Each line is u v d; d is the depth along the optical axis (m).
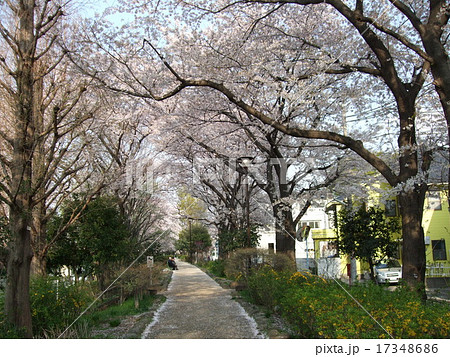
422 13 9.67
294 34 10.61
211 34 10.30
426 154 9.65
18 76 6.82
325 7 10.55
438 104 10.76
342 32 10.64
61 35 8.84
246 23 10.28
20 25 7.02
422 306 5.08
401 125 8.22
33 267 9.46
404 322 4.62
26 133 6.66
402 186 7.69
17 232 6.36
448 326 4.66
